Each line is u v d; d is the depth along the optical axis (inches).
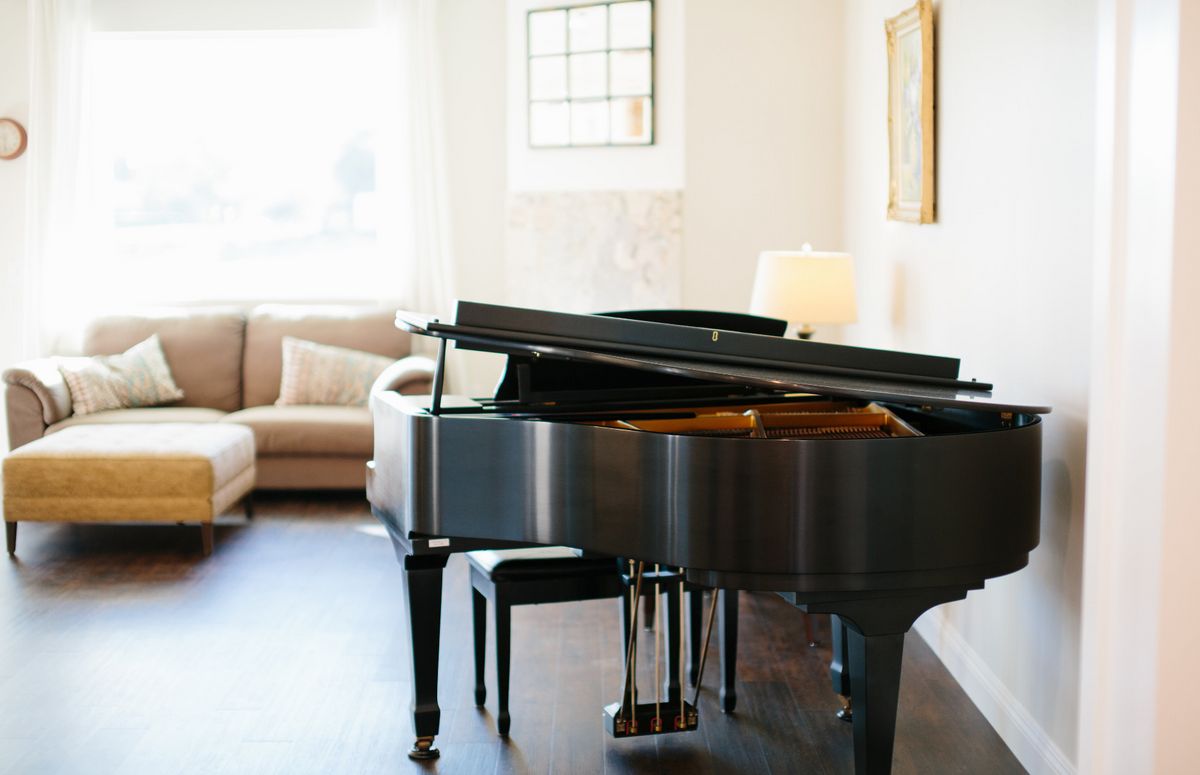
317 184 285.0
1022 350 132.1
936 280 166.2
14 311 276.7
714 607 130.8
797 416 131.9
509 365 133.8
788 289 191.3
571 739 135.0
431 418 115.0
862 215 225.8
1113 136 105.4
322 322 265.6
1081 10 114.8
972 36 148.3
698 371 106.4
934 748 133.8
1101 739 111.7
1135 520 106.2
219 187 285.4
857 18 231.8
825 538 101.2
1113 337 107.5
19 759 129.2
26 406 237.1
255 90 283.1
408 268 272.1
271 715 141.4
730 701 142.8
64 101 269.7
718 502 102.2
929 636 168.2
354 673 154.5
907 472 101.6
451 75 268.2
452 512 115.3
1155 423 102.3
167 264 286.2
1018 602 133.0
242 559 205.8
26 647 163.0
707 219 260.4
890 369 123.4
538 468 110.9
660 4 256.4
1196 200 98.5
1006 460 104.7
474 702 145.6
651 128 258.7
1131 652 107.4
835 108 255.3
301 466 241.3
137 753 130.9
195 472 205.0
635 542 106.1
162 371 256.8
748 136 258.1
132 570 199.0
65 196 271.1
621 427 122.0
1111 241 106.4
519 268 268.8
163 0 273.7
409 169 269.4
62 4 267.7
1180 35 96.9
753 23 255.3
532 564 132.3
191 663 157.5
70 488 204.5
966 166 151.5
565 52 261.3
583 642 166.6
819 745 133.7
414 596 128.2
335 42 280.7
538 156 266.1
